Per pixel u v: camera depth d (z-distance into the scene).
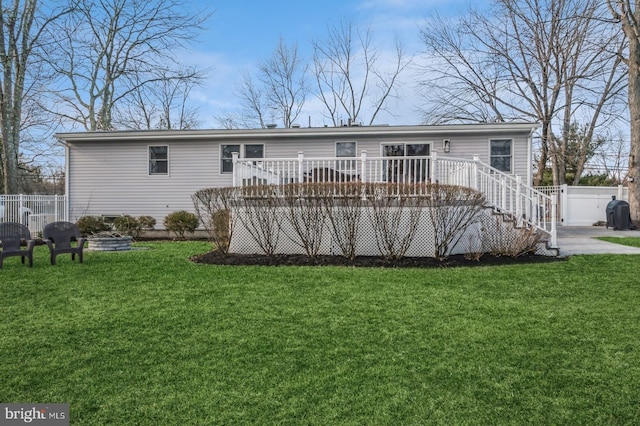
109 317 3.94
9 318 3.91
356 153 12.66
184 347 3.19
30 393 2.48
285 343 3.27
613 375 2.69
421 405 2.34
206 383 2.60
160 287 5.19
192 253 8.29
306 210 7.41
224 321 3.81
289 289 5.06
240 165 8.23
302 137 12.86
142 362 2.92
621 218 13.30
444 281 5.46
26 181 23.36
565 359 2.94
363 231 7.46
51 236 6.94
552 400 2.38
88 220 12.09
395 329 3.59
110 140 13.38
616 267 6.27
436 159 7.47
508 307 4.23
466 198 7.13
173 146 13.26
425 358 2.97
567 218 15.70
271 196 7.57
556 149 20.12
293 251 7.70
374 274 5.94
